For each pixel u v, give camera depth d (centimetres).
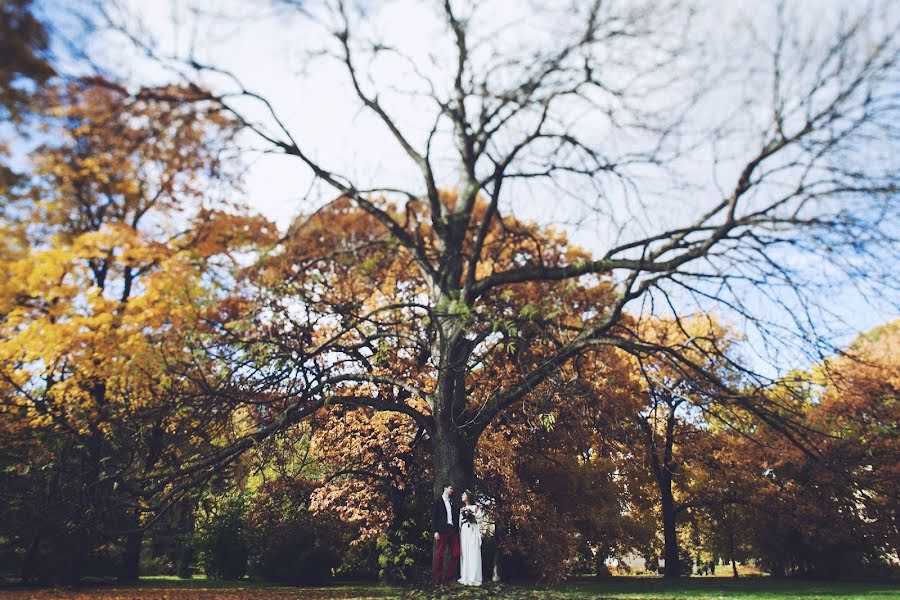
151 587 1642
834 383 1147
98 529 1227
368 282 1340
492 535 2281
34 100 699
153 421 1179
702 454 2480
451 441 1201
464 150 1373
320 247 1227
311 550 2184
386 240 1169
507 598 965
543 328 1230
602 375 1474
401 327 1368
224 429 1232
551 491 2375
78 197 835
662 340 1396
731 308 1101
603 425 1412
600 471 2425
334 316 1132
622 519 2544
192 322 984
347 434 1878
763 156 942
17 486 1360
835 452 1343
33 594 1234
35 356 988
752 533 2877
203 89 950
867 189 896
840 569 2636
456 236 1327
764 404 1249
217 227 979
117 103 793
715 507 2873
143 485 1180
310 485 1994
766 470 2559
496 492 1914
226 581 2233
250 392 1139
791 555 2823
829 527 2469
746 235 1032
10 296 877
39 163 778
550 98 1110
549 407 1231
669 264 1133
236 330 1030
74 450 1260
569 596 1018
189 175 949
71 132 778
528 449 1958
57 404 1168
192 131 923
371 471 1944
